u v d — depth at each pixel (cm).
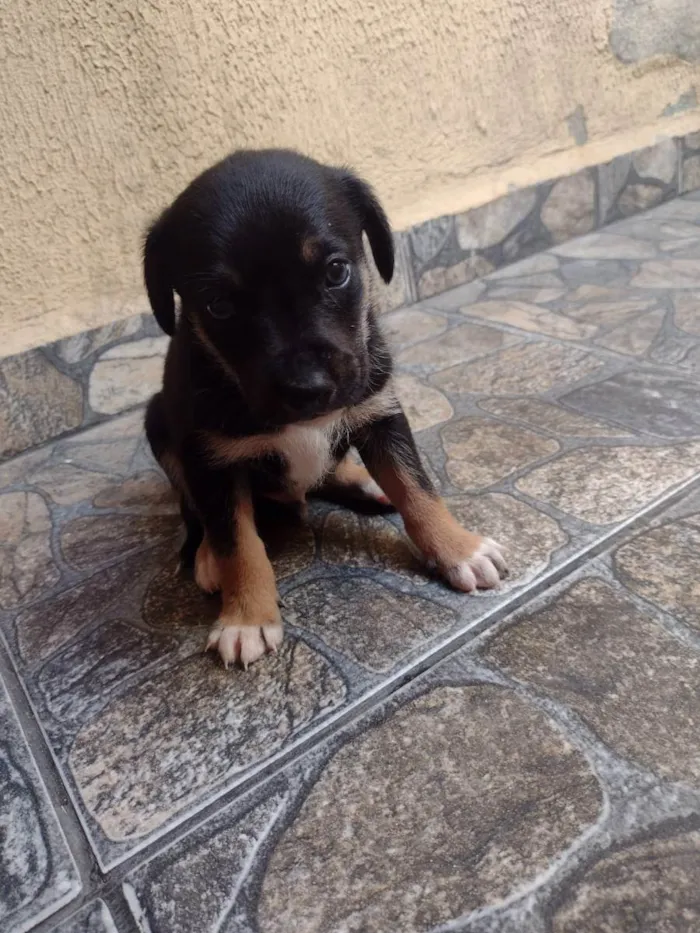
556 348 47
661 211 73
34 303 46
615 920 16
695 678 22
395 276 58
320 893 18
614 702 22
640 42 69
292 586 29
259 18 48
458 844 18
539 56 63
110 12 43
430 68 57
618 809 19
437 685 23
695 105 76
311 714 23
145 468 42
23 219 44
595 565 27
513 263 66
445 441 38
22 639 29
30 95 42
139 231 48
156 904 18
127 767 22
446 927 17
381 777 20
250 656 25
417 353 50
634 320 49
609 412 38
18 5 41
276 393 23
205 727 23
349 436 29
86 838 20
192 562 32
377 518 33
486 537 29
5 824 21
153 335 50
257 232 23
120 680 26
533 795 19
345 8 51
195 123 48
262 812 20
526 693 22
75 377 48
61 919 18
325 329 24
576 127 68
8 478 43
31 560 34
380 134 56
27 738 24
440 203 60
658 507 30
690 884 17
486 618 26
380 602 27
